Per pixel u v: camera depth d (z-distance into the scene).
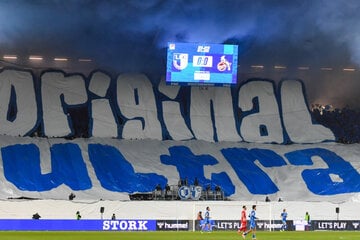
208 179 62.47
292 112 74.50
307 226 55.22
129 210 55.47
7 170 60.50
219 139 71.06
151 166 63.97
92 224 51.72
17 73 72.19
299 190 61.78
